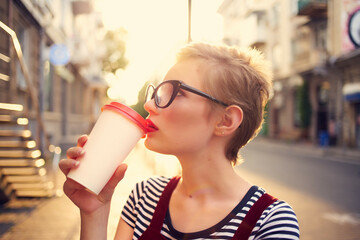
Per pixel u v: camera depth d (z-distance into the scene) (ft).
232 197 2.97
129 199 3.72
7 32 13.97
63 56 41.88
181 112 2.88
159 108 2.95
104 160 2.82
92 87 90.89
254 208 2.82
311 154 49.73
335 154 48.37
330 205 17.67
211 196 3.03
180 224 3.02
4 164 16.46
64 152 40.96
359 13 43.96
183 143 2.90
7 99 18.84
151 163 32.32
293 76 70.44
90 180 2.80
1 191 16.37
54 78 41.93
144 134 3.00
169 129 2.92
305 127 69.92
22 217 14.69
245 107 3.01
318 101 67.67
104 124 2.91
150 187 3.55
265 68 3.27
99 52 97.45
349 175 28.50
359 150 52.19
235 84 2.96
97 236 3.10
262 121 3.30
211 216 2.91
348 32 48.08
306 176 27.50
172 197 3.27
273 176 27.20
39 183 17.66
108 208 3.20
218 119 2.97
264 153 50.75
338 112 59.31
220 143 3.08
